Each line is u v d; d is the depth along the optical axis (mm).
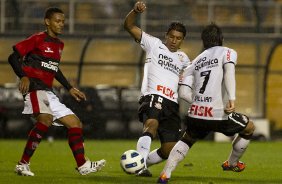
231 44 81062
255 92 83562
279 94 89062
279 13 93625
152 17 91688
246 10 93938
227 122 30641
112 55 80625
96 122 78438
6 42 79875
